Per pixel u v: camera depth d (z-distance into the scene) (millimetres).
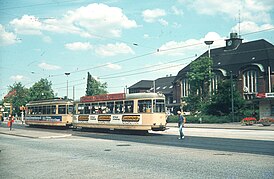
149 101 27562
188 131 33656
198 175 9562
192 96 65375
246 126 41562
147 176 9562
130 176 9625
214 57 84250
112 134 29750
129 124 28797
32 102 46094
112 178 9391
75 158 13617
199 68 65438
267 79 69188
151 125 27250
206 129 37812
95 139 23938
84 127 35375
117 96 30453
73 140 23109
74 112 36312
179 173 9930
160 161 12422
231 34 81438
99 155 14469
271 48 72750
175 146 18094
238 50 78625
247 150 15727
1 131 34406
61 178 9531
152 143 20156
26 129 39906
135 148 17234
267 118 44688
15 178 9664
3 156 14562
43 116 42312
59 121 39031
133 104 28750
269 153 14477
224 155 13922
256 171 10031
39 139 24438
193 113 62594
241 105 55438
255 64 71000
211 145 18453
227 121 53062
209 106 58375
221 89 56719
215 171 10141
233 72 75688
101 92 97312
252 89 71750
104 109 31875
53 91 82688
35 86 80125
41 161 12930
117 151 15922
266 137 24188
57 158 13695
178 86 88625
